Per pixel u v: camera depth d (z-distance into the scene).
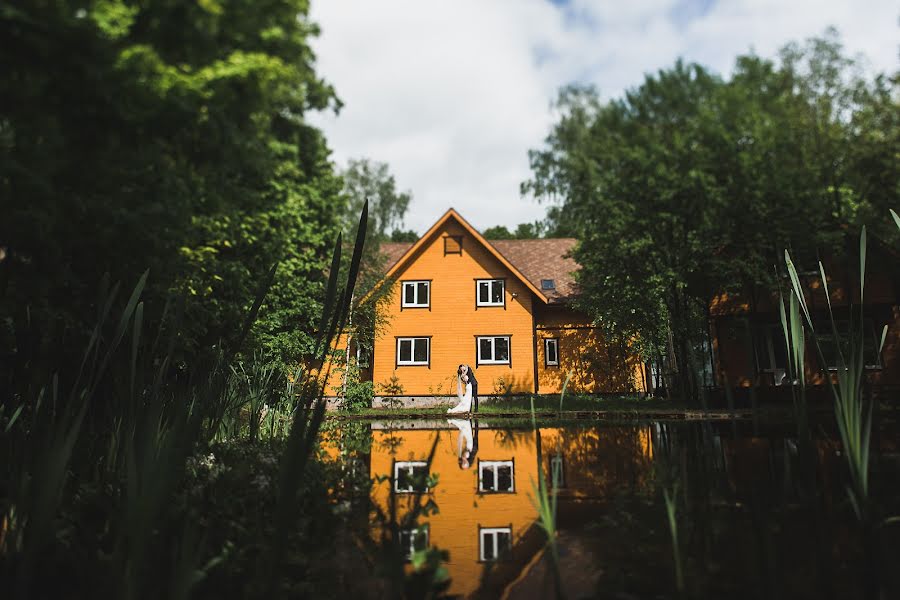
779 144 19.64
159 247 4.81
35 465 2.50
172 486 1.80
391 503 2.32
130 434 1.98
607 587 2.06
